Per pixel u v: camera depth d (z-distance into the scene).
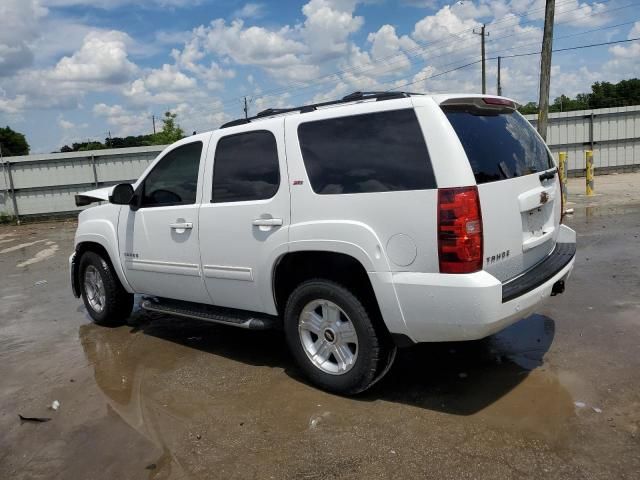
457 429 3.37
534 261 3.99
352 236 3.59
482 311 3.19
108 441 3.52
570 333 4.80
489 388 3.89
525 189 3.79
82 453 3.40
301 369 4.27
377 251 3.50
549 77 15.50
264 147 4.20
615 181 17.83
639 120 20.50
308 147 3.90
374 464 3.06
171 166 4.97
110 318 5.95
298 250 3.90
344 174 3.70
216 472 3.09
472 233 3.22
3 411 4.06
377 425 3.48
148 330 5.84
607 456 2.98
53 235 14.78
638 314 5.14
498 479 2.85
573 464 2.93
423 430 3.38
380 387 4.04
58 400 4.19
